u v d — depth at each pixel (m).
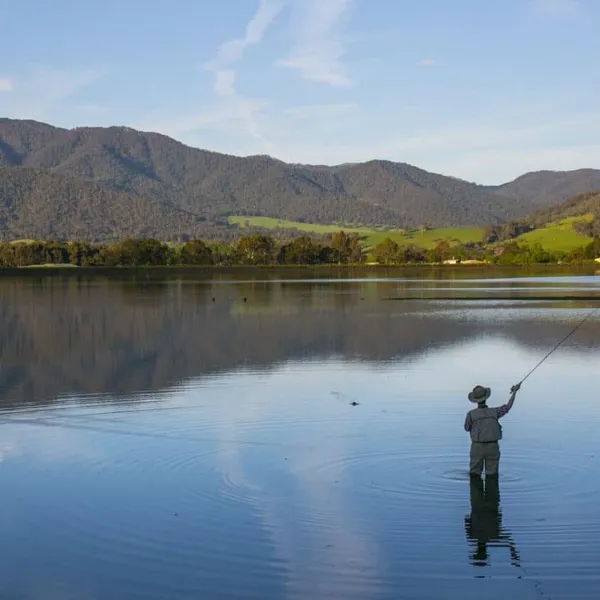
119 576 11.85
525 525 13.49
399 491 15.29
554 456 17.52
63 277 170.25
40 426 21.27
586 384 26.84
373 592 11.24
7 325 52.44
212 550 12.71
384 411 22.62
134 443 19.25
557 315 57.28
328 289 103.69
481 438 15.80
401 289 101.94
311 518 13.95
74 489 15.77
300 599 11.06
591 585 11.38
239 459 17.69
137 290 104.50
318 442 19.08
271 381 28.27
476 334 44.19
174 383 28.22
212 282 135.00
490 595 11.13
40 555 12.62
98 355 36.41
